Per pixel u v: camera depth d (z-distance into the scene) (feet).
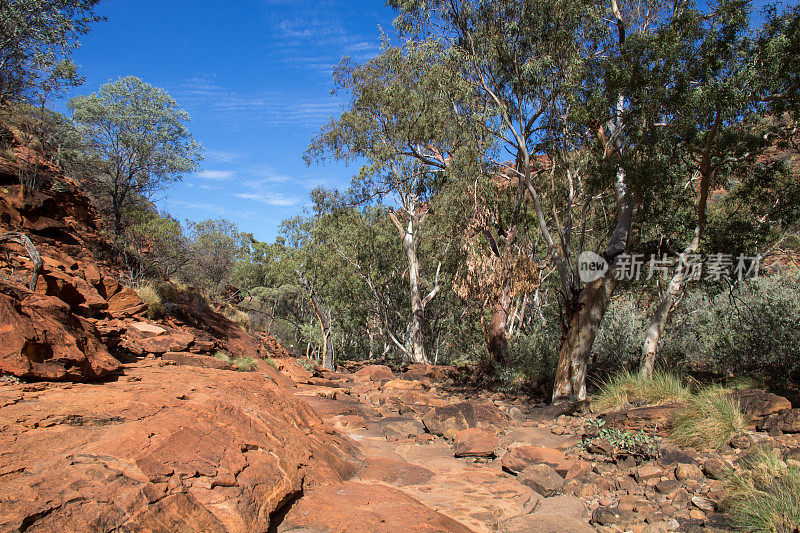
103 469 9.66
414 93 64.44
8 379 14.30
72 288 25.12
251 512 10.68
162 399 14.82
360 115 77.51
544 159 51.78
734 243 38.96
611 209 45.27
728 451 18.79
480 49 40.22
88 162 59.21
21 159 45.60
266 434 15.49
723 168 34.40
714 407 21.48
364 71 75.97
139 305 34.27
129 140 58.54
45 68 33.55
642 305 53.98
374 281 93.76
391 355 113.70
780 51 25.26
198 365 28.04
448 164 61.77
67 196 47.06
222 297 76.02
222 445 12.94
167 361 26.50
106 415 12.49
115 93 59.82
